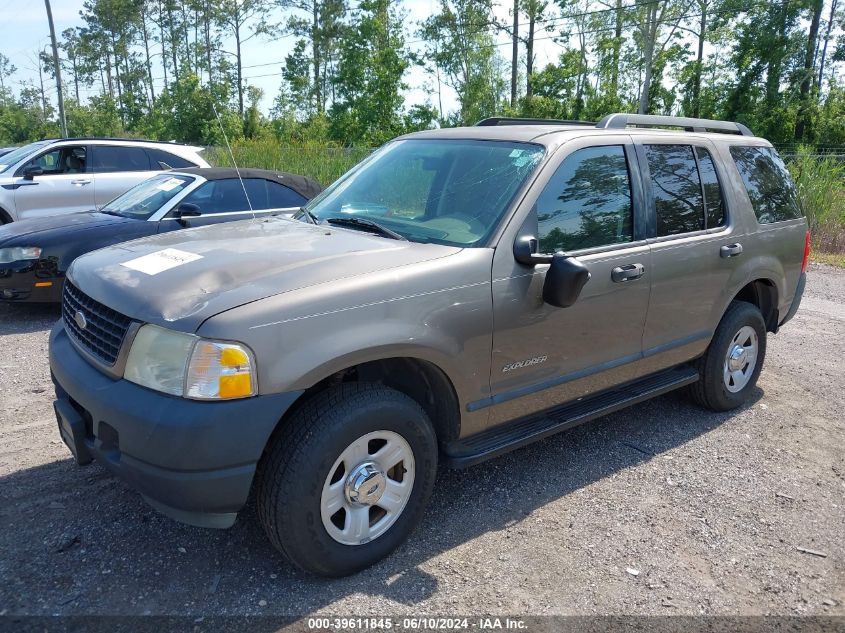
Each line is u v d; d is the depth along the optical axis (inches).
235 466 100.7
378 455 116.3
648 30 1557.6
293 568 119.3
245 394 100.2
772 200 200.5
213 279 111.0
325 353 105.3
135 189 309.3
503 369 132.1
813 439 184.4
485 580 119.0
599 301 145.9
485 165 144.1
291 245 127.8
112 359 109.6
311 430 107.2
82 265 131.5
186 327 100.3
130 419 101.1
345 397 111.8
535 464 163.5
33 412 180.1
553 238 138.6
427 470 123.8
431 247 128.0
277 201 305.0
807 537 137.8
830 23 1635.1
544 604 113.5
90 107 2373.3
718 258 175.5
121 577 115.0
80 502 136.9
